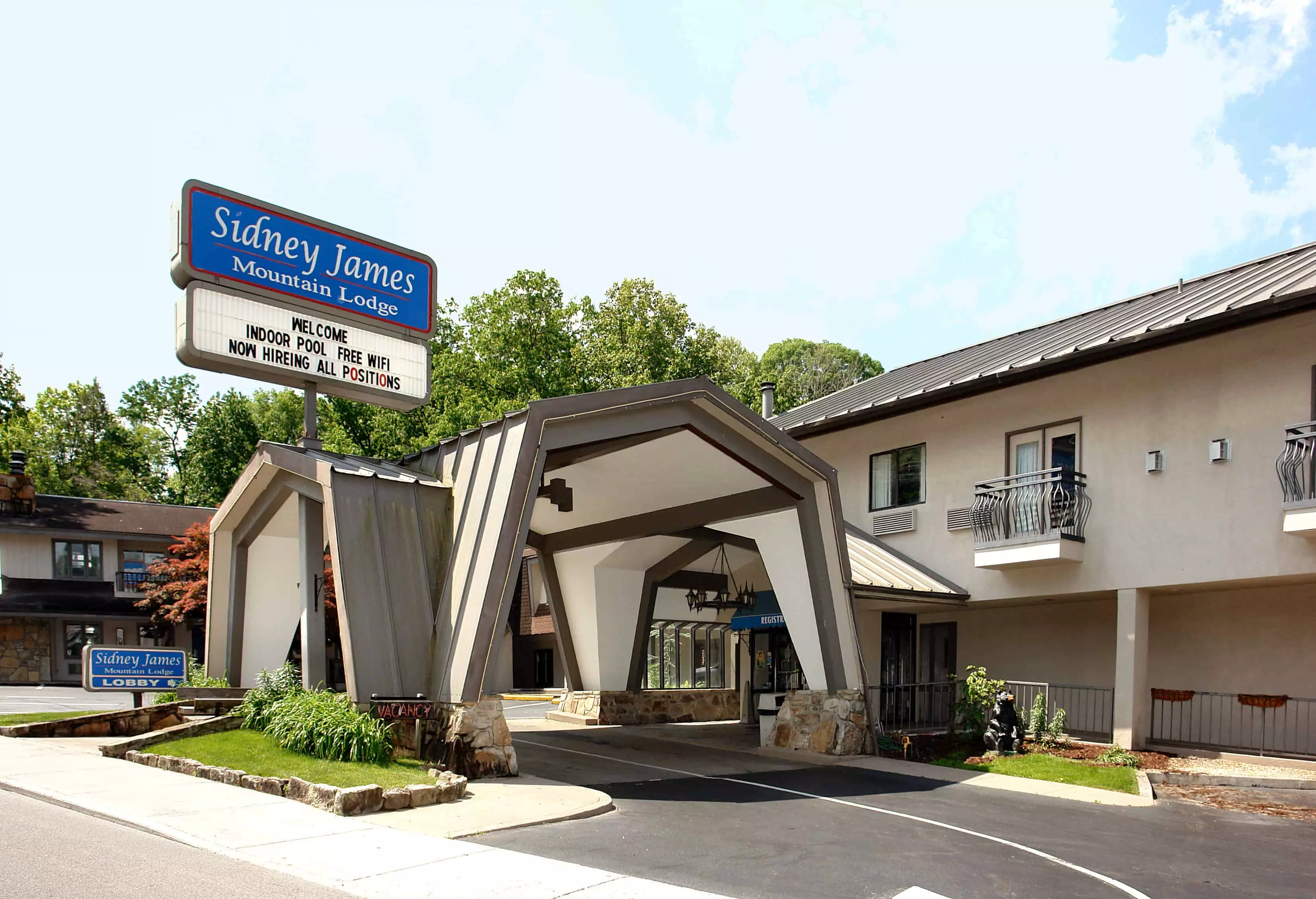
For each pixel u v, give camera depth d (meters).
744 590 21.70
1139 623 15.72
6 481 35.44
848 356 63.12
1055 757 14.83
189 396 63.84
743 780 12.96
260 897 6.21
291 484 13.96
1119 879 7.86
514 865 7.37
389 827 8.66
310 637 13.55
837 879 7.50
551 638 36.75
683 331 42.28
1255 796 12.34
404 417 39.78
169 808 8.88
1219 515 14.70
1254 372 14.50
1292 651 15.38
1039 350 17.91
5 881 6.28
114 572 36.22
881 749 15.75
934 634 21.31
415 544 12.96
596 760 14.52
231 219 13.41
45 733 13.86
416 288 15.59
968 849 8.85
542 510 18.36
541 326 39.56
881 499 20.67
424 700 11.78
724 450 14.62
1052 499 16.61
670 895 6.66
